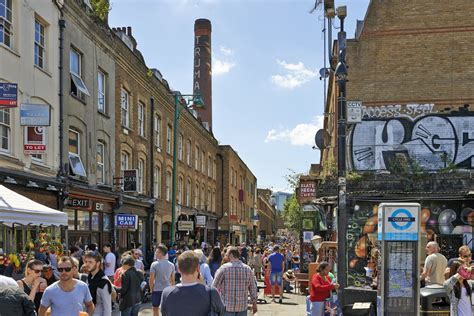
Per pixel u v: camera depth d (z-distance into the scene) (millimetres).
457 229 16750
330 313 10336
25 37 15109
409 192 16844
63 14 17500
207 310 4707
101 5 20219
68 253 14602
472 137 20141
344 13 11125
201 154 41969
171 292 4773
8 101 12586
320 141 19500
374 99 20812
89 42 19703
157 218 28953
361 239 16562
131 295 9453
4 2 14336
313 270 13266
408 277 8977
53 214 10852
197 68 55312
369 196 16781
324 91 24594
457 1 20641
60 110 17109
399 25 20953
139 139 25703
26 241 14352
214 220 47719
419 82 20641
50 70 16656
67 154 17547
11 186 14047
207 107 54969
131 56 24109
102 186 20609
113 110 22188
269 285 18344
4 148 14195
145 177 26766
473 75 20359
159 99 29172
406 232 8984
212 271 11695
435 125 20375
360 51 21078
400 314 8961
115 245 21844
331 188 17969
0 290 5160
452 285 8625
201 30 55562
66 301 6309
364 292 10484
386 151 20531
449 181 16984
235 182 55219
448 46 20578
